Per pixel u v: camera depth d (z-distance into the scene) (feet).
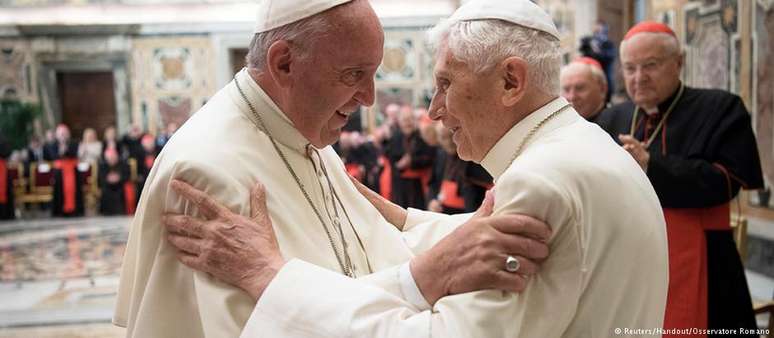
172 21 53.62
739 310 9.31
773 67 17.56
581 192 4.62
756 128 18.53
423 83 54.13
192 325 5.44
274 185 5.62
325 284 4.86
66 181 42.16
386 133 35.53
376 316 4.66
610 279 4.70
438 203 16.66
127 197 42.88
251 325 4.83
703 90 10.07
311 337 4.70
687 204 9.18
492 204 4.87
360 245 6.48
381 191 35.50
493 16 4.99
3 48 52.75
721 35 20.54
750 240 18.93
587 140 4.96
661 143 10.02
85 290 21.29
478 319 4.40
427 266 4.81
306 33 5.32
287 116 5.86
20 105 50.21
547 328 4.54
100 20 53.83
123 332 16.55
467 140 5.47
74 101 55.93
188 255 5.25
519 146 5.05
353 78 5.46
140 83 54.03
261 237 5.09
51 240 32.30
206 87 54.08
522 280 4.48
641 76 9.94
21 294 20.92
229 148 5.54
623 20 28.27
